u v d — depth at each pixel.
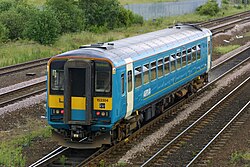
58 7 79.69
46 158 23.69
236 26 86.00
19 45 64.12
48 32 66.75
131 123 27.42
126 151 25.58
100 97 23.92
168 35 34.97
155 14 108.62
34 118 31.73
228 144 26.88
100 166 22.97
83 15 83.12
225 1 154.12
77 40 71.50
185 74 35.78
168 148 25.78
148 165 23.09
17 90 38.16
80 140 25.06
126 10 92.38
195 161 23.62
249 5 154.38
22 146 25.73
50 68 24.28
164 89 31.78
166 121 32.22
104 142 24.47
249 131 29.41
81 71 23.67
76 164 23.38
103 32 83.44
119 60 24.91
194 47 37.66
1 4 79.69
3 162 22.88
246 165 23.14
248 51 63.12
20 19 71.19
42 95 36.91
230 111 34.75
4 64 51.38
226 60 55.53
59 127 24.58
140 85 27.69
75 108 23.88
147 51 29.11
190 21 99.69
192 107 36.22
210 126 30.80
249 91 41.44
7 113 31.53
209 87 43.44
